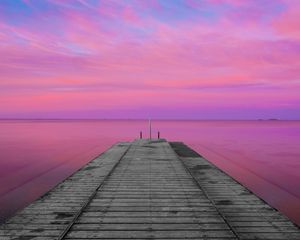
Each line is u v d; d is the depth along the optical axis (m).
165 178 16.38
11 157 34.91
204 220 10.05
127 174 17.42
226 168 28.22
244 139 64.69
